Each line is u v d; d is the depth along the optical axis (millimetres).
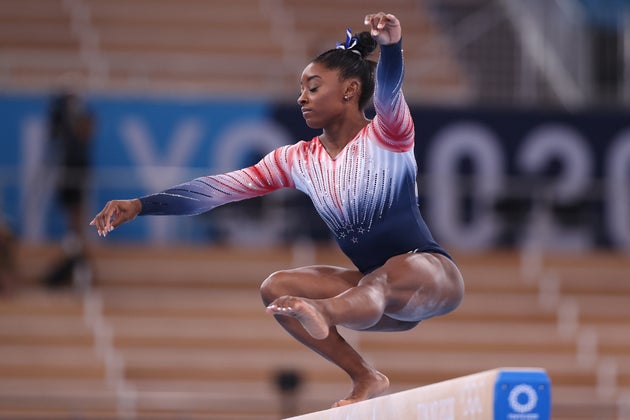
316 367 36469
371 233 14930
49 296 39656
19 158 42531
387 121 14406
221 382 36188
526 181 43000
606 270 42469
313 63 15172
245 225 43125
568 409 30953
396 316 14555
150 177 42781
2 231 39188
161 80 49281
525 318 40094
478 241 42906
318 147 15336
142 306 38750
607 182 43250
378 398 13398
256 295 40906
